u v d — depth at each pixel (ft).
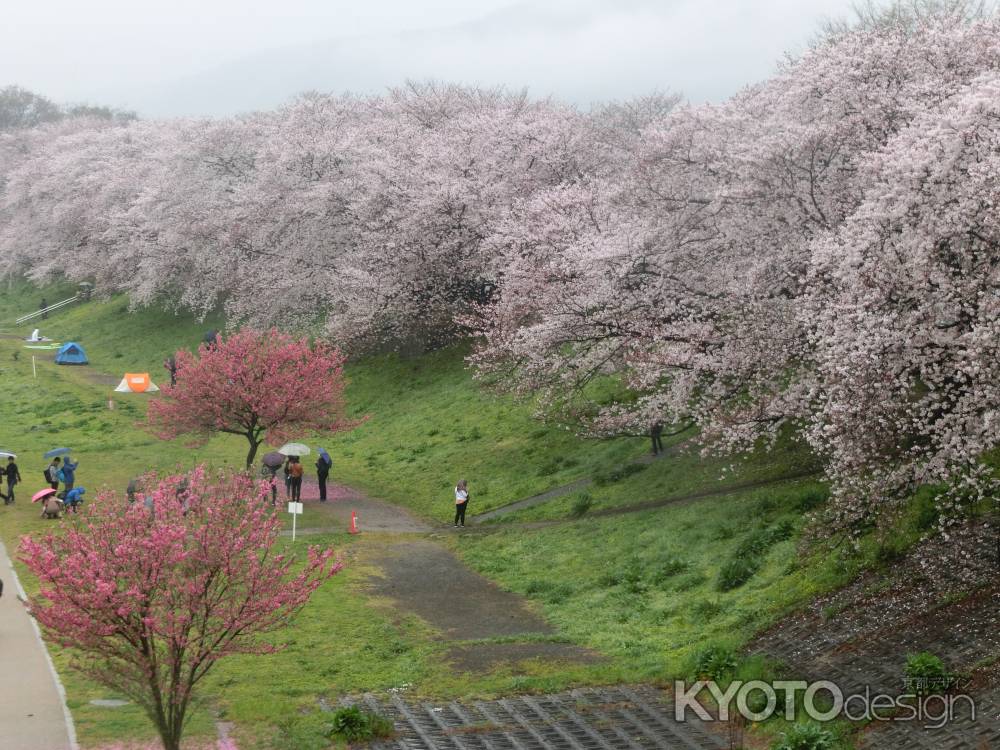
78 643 50.85
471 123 177.17
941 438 65.57
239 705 60.29
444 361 167.53
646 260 105.50
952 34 89.71
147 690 52.65
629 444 116.37
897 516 67.92
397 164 176.45
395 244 163.12
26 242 307.99
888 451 67.92
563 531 97.96
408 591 87.20
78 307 285.02
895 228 72.02
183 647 51.21
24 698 60.39
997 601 59.47
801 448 97.25
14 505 115.14
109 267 253.24
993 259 66.80
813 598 68.69
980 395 62.39
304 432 123.13
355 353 171.73
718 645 63.82
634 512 97.40
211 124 238.48
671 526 90.02
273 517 58.90
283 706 59.98
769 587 73.20
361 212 172.86
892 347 67.21
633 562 86.12
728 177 100.58
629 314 105.40
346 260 178.29
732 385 95.45
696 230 104.73
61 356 220.43
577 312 106.73
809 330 85.10
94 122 402.52
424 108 209.77
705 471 101.14
